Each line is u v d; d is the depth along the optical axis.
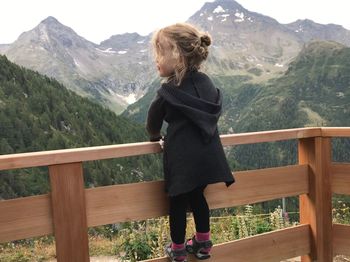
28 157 2.34
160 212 2.87
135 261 5.29
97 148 2.55
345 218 7.07
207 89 2.59
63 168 2.48
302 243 3.55
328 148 3.53
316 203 3.51
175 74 2.54
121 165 68.81
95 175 63.72
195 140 2.50
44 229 2.46
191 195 2.75
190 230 5.68
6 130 81.00
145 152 2.70
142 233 5.97
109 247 7.33
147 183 2.81
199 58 2.58
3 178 59.94
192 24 2.62
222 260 3.15
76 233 2.53
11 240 2.37
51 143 80.94
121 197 2.72
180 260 2.72
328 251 3.57
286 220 6.59
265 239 3.35
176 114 2.53
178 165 2.48
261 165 139.62
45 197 2.46
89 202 2.61
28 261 6.95
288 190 3.44
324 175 3.53
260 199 3.30
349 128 3.34
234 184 3.18
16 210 2.38
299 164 3.56
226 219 6.59
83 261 2.56
